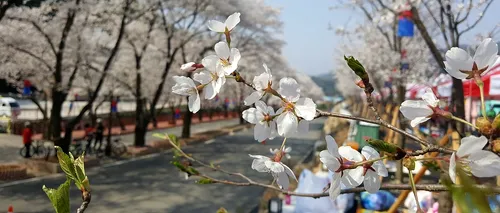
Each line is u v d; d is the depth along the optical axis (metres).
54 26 15.48
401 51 12.46
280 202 6.04
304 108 1.02
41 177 13.26
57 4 14.14
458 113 3.47
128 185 12.91
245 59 28.98
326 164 0.90
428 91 0.97
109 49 20.19
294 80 1.04
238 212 3.55
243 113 1.08
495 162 0.69
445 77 12.14
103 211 10.00
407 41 14.54
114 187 12.59
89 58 15.81
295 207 5.68
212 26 1.11
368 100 1.02
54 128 15.38
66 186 0.71
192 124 44.94
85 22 15.91
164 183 13.22
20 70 18.59
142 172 15.13
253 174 14.32
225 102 54.97
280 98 1.04
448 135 2.36
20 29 15.56
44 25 15.50
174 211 10.18
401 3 5.77
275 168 1.11
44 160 14.59
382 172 0.94
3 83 27.36
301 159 14.89
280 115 1.03
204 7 20.77
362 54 16.00
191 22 21.28
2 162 15.52
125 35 20.16
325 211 5.13
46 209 10.02
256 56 29.00
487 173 0.69
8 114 27.42
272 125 1.09
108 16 16.17
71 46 15.37
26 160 14.58
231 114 62.00
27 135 16.97
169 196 11.59
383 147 0.87
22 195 11.10
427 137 3.03
